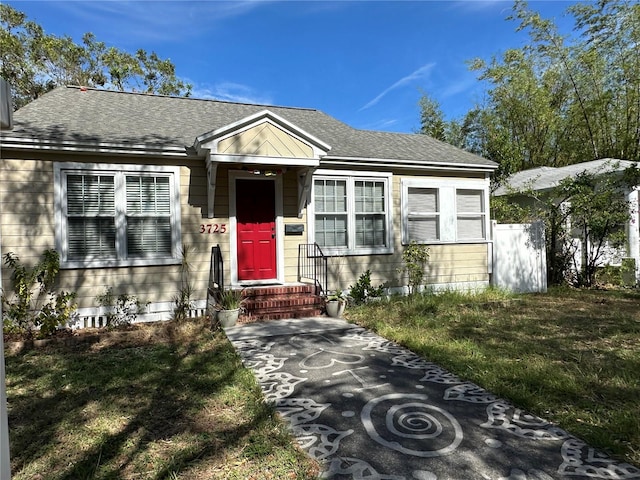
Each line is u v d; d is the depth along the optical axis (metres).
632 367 4.70
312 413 3.71
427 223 10.45
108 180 7.58
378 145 10.82
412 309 8.12
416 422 3.51
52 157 7.20
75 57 22.53
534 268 11.21
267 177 8.86
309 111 12.66
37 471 2.83
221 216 8.37
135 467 2.85
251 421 3.55
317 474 2.74
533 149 23.56
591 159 21.75
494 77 23.56
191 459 2.94
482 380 4.42
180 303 7.91
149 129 8.51
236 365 5.08
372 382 4.50
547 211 12.14
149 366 5.09
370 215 9.84
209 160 7.59
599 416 3.50
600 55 19.83
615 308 8.38
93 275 7.43
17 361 5.42
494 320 7.29
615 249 11.88
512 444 3.11
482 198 11.02
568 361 5.01
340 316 7.90
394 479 2.67
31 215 7.07
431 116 27.83
